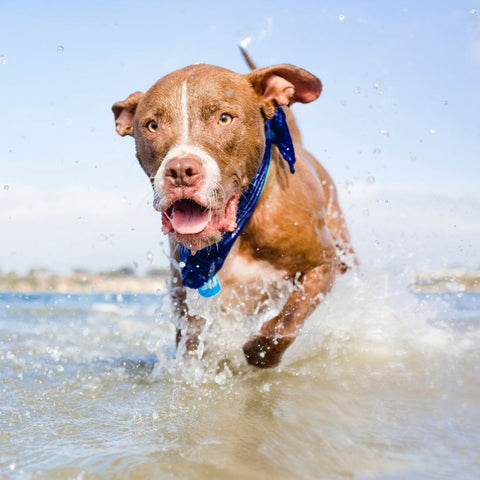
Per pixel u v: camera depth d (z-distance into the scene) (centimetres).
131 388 68
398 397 59
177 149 60
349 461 43
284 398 60
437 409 55
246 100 66
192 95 63
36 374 77
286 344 70
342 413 54
